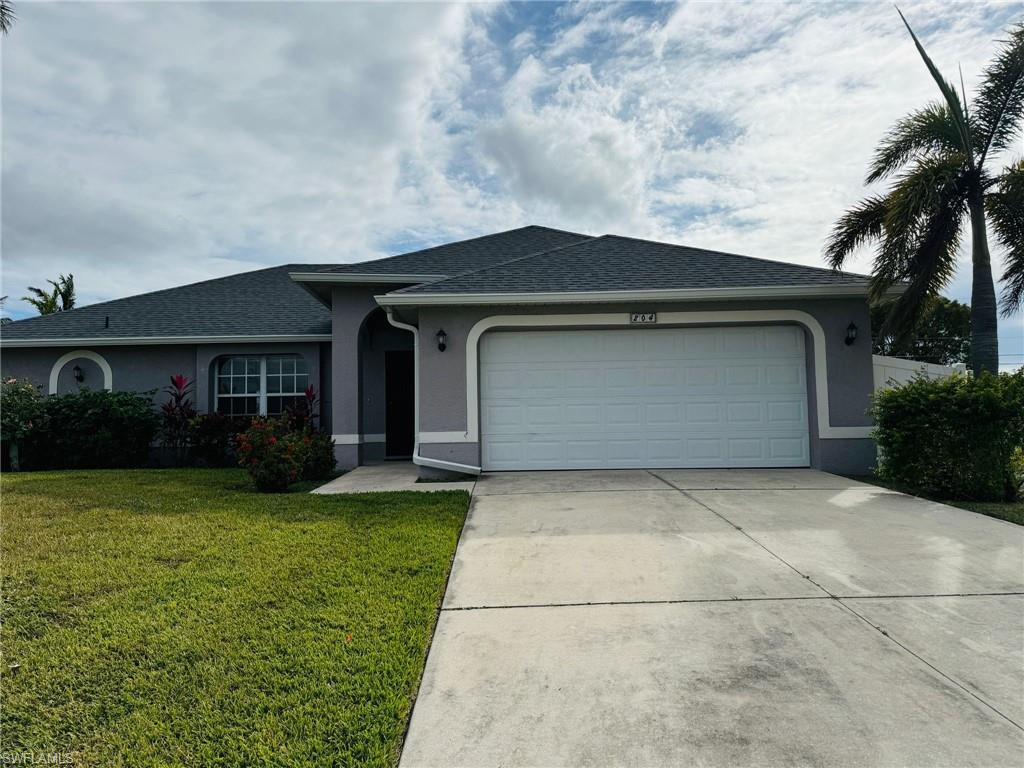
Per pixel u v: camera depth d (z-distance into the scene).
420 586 4.31
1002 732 2.56
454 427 9.52
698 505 6.92
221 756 2.45
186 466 12.70
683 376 9.82
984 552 5.05
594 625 3.70
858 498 7.28
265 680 3.03
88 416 11.86
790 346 9.74
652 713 2.75
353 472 10.65
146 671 3.11
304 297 15.18
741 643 3.42
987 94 9.58
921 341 30.70
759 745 2.50
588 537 5.64
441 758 2.46
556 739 2.57
